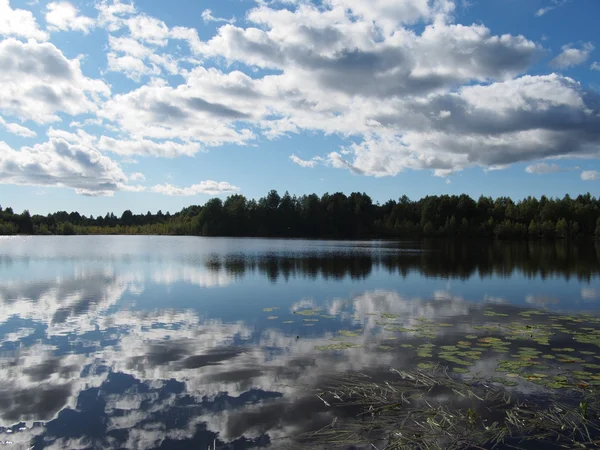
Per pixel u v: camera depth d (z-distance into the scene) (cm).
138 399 930
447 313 1823
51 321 1636
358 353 1247
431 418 832
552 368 1114
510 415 840
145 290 2409
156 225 16525
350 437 768
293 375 1069
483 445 739
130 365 1143
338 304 2023
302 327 1566
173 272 3297
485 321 1666
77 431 795
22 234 14338
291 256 4997
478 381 1024
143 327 1555
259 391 970
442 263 4144
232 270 3462
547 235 10375
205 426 812
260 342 1366
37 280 2792
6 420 837
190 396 945
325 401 916
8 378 1048
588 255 5372
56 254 5216
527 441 752
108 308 1895
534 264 4088
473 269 3606
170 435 780
